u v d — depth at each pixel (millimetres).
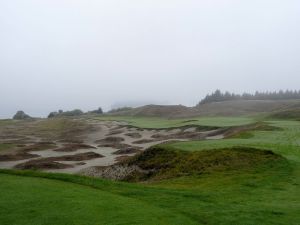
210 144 34656
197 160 28297
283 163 25359
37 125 118125
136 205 14375
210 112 128125
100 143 74438
